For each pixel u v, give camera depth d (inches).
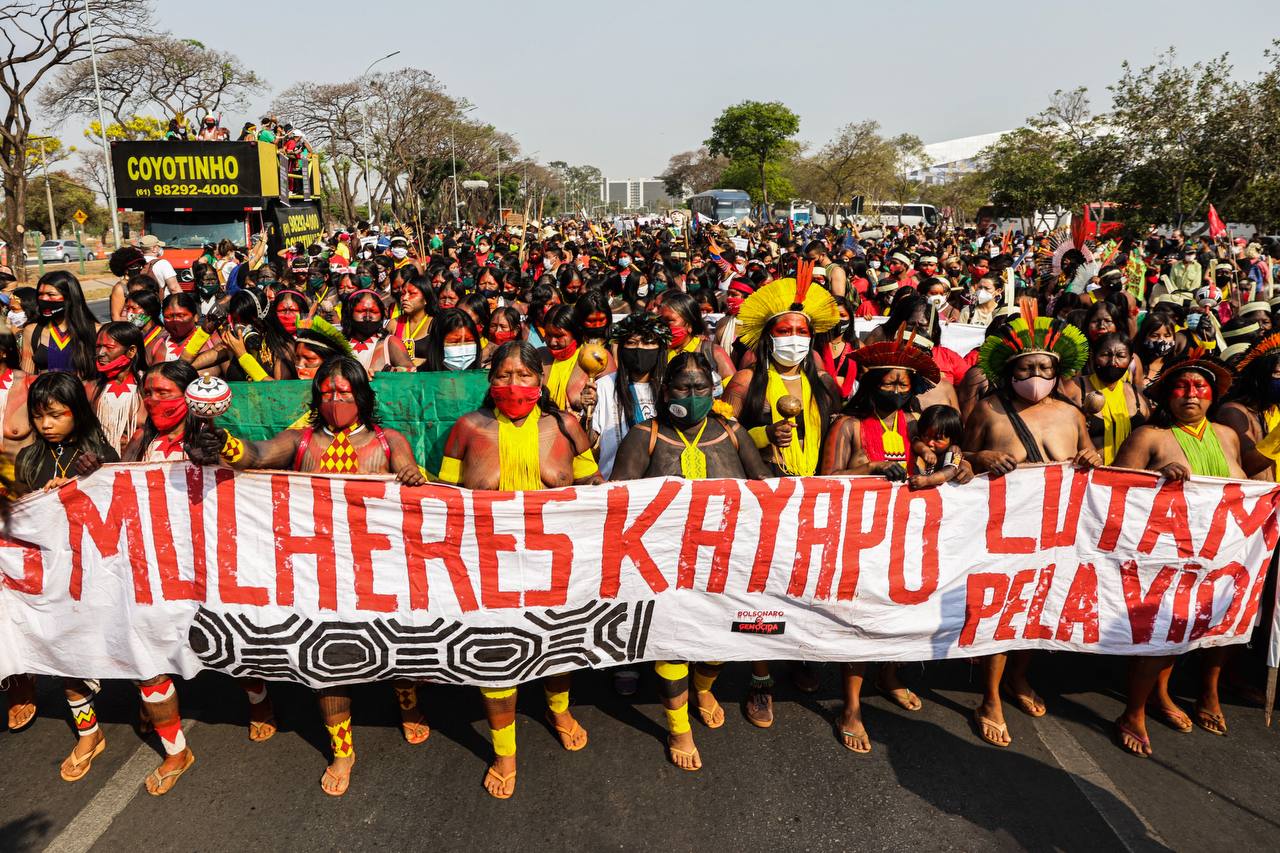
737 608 161.6
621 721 179.6
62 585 154.6
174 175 745.6
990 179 2000.5
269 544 152.7
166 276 454.3
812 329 185.9
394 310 329.1
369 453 158.4
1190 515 164.2
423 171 2544.3
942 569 164.1
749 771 163.0
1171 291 473.4
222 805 153.2
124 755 167.2
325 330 198.8
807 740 173.2
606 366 209.3
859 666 168.2
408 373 204.8
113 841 144.3
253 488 150.9
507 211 2938.0
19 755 167.2
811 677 191.0
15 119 1301.7
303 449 158.9
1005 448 178.5
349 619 154.3
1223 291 534.6
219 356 244.7
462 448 159.8
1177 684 196.2
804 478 158.2
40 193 2566.4
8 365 188.7
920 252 865.5
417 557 153.1
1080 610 168.4
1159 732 177.3
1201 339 271.0
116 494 151.6
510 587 154.6
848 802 154.6
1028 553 165.5
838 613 162.9
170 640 155.4
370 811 151.7
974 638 168.1
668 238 880.3
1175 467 162.1
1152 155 1200.8
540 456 158.1
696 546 157.6
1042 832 147.6
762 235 1473.9
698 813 151.6
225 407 138.7
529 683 195.2
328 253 816.3
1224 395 189.3
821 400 190.1
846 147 2618.1
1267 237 1029.8
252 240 772.6
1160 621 167.6
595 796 155.9
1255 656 201.5
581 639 159.2
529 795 155.9
